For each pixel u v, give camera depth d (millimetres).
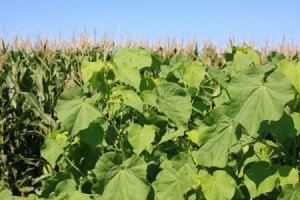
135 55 2826
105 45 10078
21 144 6062
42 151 2832
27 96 5766
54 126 5699
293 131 2189
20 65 7703
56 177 2879
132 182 2346
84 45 10016
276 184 2379
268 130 2229
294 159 2309
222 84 2740
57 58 9180
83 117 2445
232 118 2084
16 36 10750
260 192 2215
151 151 2840
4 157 5625
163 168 2631
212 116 2281
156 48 10711
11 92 6184
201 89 3088
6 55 8086
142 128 2684
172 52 10336
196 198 2506
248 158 2408
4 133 6008
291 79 2139
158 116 2904
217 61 9289
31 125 6133
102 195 2342
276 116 2010
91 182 2809
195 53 10289
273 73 2076
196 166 2484
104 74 2666
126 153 2770
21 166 6012
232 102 2088
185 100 2678
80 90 2537
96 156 2916
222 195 2301
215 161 2240
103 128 2553
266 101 2047
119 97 2701
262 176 2232
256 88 2078
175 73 3057
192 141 2719
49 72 6828
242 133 2393
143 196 2314
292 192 2164
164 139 2666
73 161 2932
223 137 2254
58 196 2711
